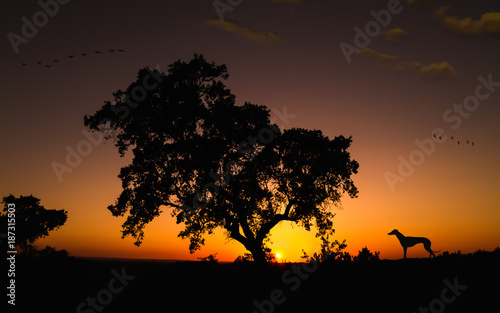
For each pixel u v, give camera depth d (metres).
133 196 33.81
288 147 33.16
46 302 27.17
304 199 33.38
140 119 32.72
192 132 32.53
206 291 26.94
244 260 34.59
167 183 32.59
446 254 27.36
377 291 22.67
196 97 31.75
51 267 41.31
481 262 24.42
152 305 25.47
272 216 33.88
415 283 22.78
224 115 31.77
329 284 24.91
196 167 31.66
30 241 52.28
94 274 37.56
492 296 19.72
